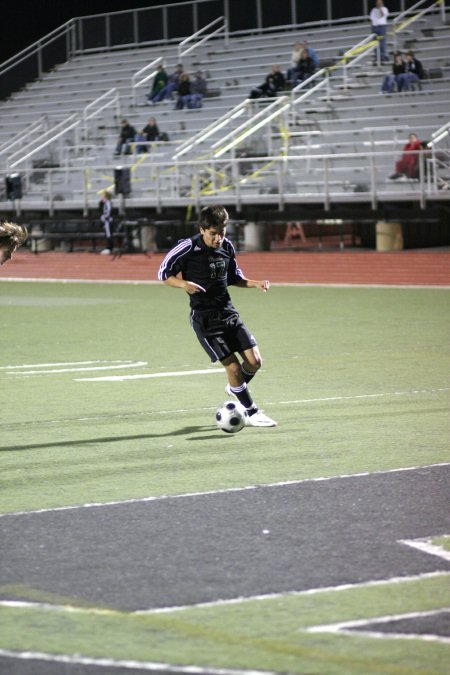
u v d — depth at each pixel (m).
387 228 74.81
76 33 108.88
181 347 40.00
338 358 36.09
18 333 45.19
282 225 92.62
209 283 23.38
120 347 40.28
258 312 52.19
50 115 101.19
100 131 95.25
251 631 12.00
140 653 11.43
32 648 11.61
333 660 11.19
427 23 89.94
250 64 96.50
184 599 13.02
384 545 15.10
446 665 11.06
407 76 81.19
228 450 21.97
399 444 22.27
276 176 77.25
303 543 15.23
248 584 13.53
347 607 12.71
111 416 26.22
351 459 20.89
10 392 30.17
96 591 13.34
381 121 79.44
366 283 65.94
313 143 80.62
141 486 18.91
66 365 35.75
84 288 68.88
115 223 83.19
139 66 103.38
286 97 85.12
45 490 18.73
